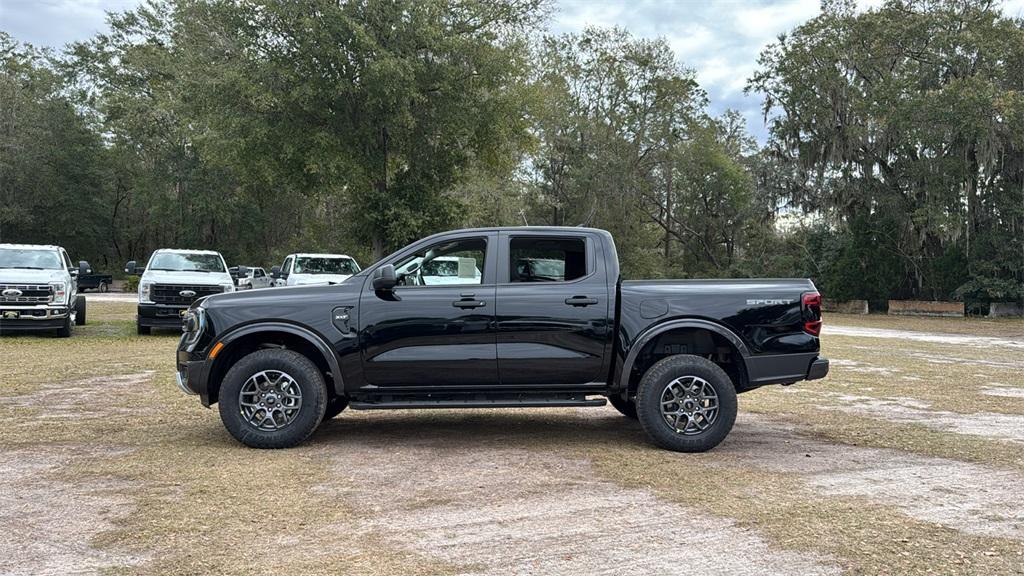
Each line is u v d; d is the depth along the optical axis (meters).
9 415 7.68
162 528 4.25
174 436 6.75
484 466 5.78
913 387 10.74
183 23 24.53
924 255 37.72
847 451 6.48
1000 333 24.47
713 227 55.06
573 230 6.68
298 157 22.39
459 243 6.64
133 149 47.31
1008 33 32.44
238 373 6.27
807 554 3.92
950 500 4.98
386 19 21.64
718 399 6.33
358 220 24.66
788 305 6.52
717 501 4.89
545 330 6.39
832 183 38.47
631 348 6.40
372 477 5.41
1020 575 3.64
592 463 5.91
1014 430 7.51
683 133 48.09
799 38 38.38
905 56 36.72
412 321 6.37
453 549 3.96
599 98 46.84
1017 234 33.38
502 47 23.86
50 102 48.59
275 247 53.34
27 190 47.94
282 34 21.98
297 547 3.97
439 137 24.30
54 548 3.93
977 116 30.81
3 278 15.13
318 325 6.36
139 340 15.75
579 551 3.95
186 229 47.38
